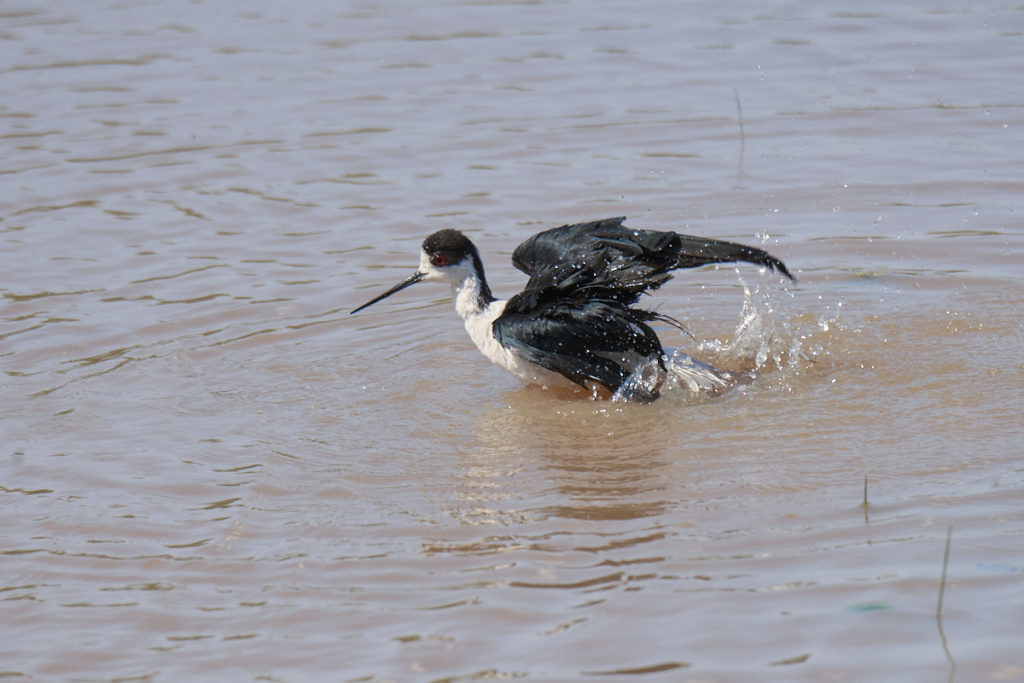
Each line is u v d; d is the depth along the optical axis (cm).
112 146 1888
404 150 1850
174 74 2134
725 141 1833
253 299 1482
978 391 1180
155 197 1744
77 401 1257
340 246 1606
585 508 1007
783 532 942
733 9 2331
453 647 829
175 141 1898
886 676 767
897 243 1534
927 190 1658
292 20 2370
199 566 955
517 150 1833
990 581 854
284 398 1259
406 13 2389
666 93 1998
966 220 1579
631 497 1022
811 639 808
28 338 1392
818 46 2139
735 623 829
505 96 2012
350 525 1002
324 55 2194
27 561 972
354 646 839
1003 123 1828
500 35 2262
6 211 1703
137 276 1538
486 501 1031
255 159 1839
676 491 1025
